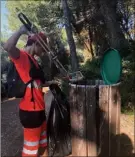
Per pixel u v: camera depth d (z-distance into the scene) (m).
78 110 2.91
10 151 3.66
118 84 2.96
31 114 2.66
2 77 6.28
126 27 14.68
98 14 14.47
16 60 2.57
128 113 4.81
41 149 3.04
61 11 13.84
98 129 2.94
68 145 3.18
